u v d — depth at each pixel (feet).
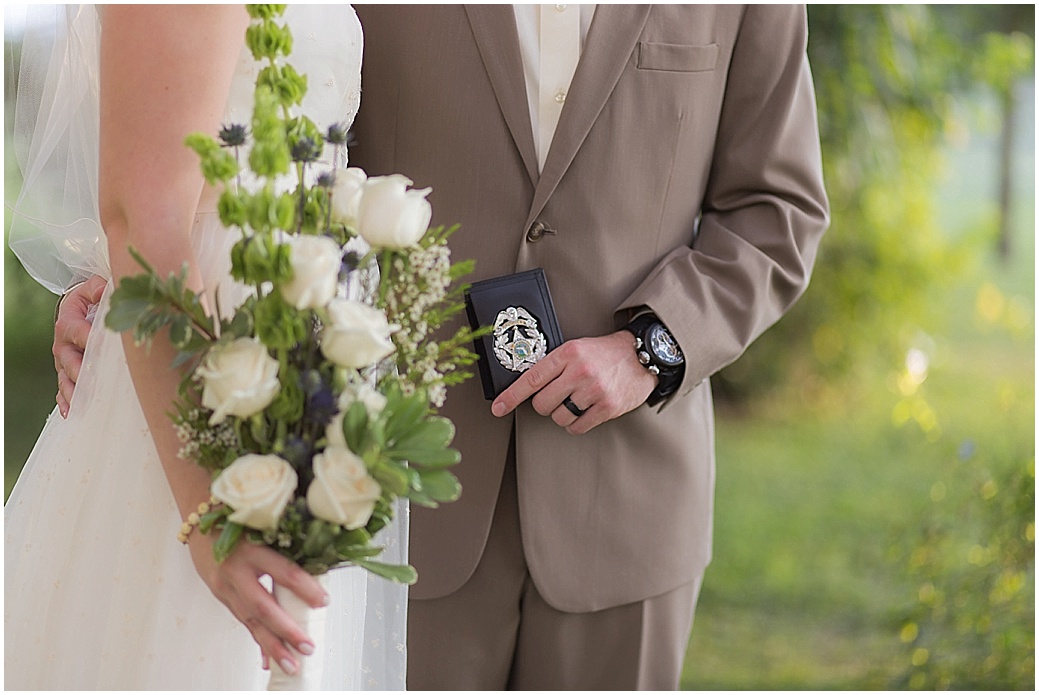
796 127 6.01
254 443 3.48
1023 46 17.39
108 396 4.32
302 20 4.26
